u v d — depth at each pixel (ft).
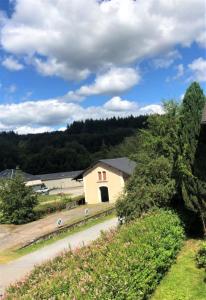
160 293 45.62
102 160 193.88
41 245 99.71
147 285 43.06
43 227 127.85
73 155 418.31
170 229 58.18
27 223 144.25
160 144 80.69
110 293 32.60
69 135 540.93
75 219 135.64
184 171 64.85
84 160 413.59
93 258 41.14
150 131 83.51
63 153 419.33
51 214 161.79
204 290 45.93
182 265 55.21
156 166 76.84
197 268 53.62
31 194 149.89
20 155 454.81
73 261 41.14
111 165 188.24
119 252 41.83
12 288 36.63
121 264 38.50
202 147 66.13
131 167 196.75
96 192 194.49
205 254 55.01
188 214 72.18
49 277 36.47
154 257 46.88
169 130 78.18
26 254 90.74
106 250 43.70
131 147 298.15
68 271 37.17
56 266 40.96
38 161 422.82
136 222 60.13
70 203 183.32
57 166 416.05
